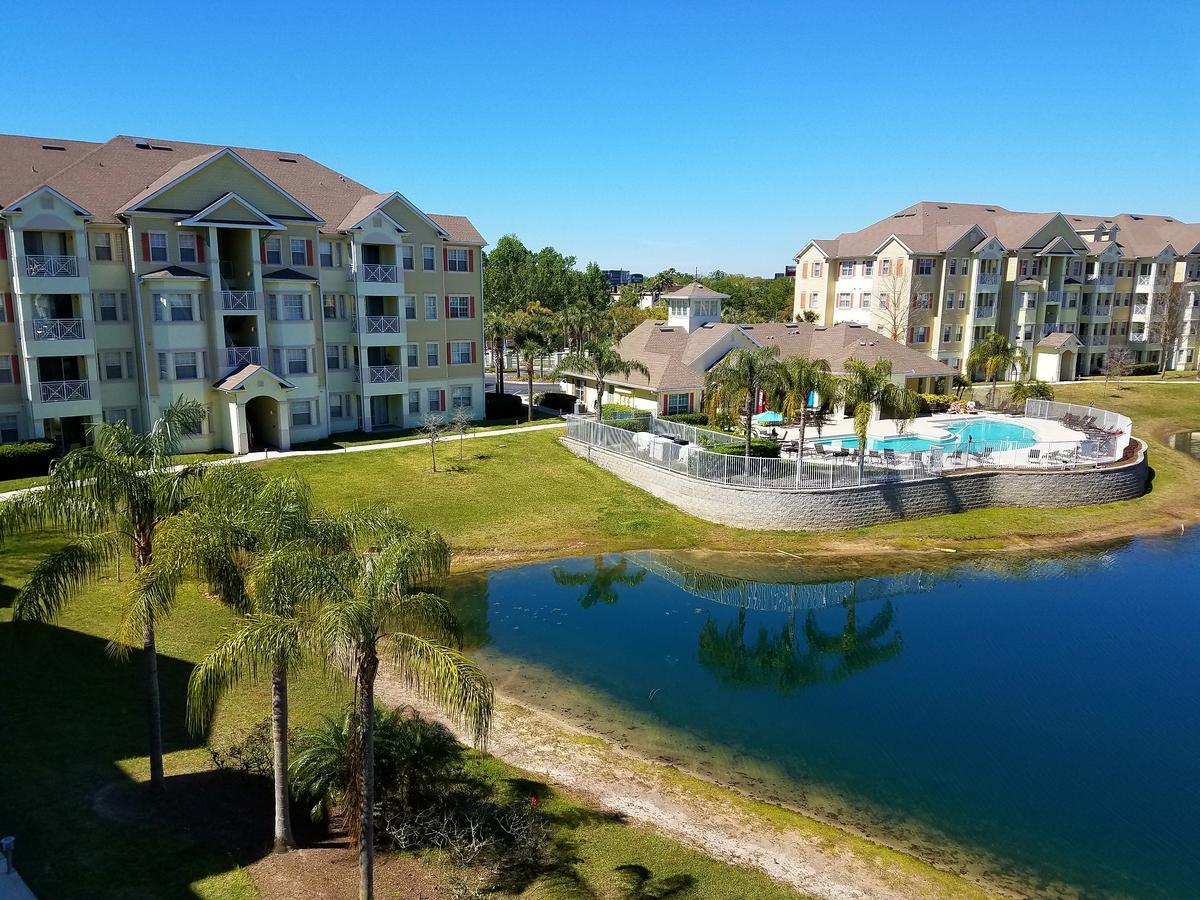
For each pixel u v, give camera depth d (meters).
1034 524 42.09
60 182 43.84
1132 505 45.41
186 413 17.31
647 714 23.50
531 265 126.44
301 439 50.09
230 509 15.75
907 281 73.12
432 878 15.06
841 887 15.98
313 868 14.97
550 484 44.03
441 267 55.41
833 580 35.22
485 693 13.02
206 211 44.38
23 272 40.41
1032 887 16.52
